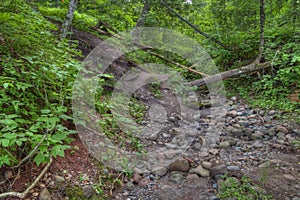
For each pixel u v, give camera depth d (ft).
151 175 9.24
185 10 25.59
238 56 22.71
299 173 8.77
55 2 28.96
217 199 7.67
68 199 6.98
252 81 19.86
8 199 6.25
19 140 6.21
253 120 14.57
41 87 9.27
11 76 8.59
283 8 21.36
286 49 18.58
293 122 13.32
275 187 8.03
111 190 7.96
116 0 25.90
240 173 8.95
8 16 9.12
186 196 8.05
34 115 8.22
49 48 11.39
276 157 10.07
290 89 17.01
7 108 7.66
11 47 9.66
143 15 25.58
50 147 7.89
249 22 22.33
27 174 7.00
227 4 22.44
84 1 27.30
